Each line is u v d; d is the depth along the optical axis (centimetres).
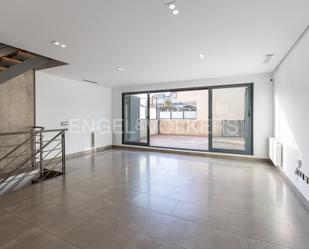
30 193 297
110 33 264
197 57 366
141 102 681
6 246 177
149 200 274
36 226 209
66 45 305
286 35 271
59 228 205
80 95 593
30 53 344
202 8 205
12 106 407
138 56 361
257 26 245
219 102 552
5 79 301
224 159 530
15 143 410
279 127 411
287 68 346
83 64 412
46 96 490
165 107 1123
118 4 197
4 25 239
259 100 496
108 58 371
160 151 640
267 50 327
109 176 382
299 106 284
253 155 507
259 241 183
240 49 323
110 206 255
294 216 229
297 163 291
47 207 252
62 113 534
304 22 235
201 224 213
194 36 275
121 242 183
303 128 269
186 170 424
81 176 382
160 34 269
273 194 295
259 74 494
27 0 188
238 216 229
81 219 223
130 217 228
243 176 382
